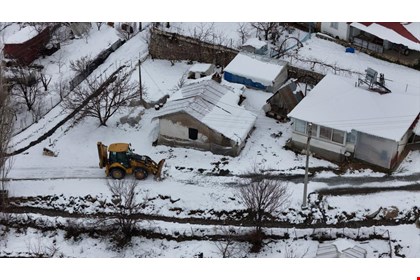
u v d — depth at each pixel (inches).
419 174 1790.1
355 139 1795.0
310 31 2395.4
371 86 1932.8
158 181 1785.2
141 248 1611.7
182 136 1891.0
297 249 1585.9
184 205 1720.0
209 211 1705.2
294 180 1777.8
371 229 1625.2
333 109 1855.3
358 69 2180.1
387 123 1787.6
